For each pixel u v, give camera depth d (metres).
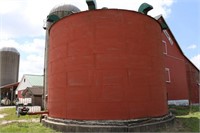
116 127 7.47
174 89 17.44
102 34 8.60
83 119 8.17
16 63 36.31
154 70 9.31
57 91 9.39
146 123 8.14
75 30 9.05
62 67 9.27
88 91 8.29
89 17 8.86
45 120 9.72
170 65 17.66
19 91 31.00
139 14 9.21
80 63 8.65
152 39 9.58
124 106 8.11
